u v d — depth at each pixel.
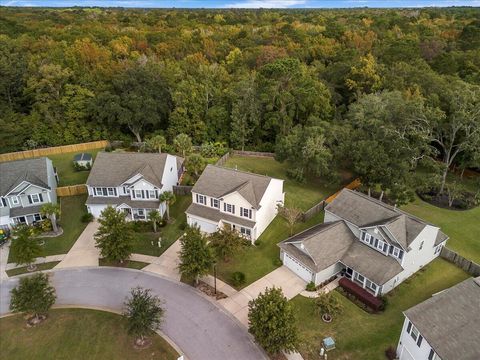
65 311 31.23
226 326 29.69
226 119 68.00
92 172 45.34
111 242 35.16
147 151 62.56
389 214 35.16
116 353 27.34
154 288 33.72
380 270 32.53
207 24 137.50
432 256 37.16
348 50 81.94
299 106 63.16
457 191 48.56
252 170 57.91
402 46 78.56
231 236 36.06
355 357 26.98
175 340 28.39
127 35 103.50
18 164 45.47
